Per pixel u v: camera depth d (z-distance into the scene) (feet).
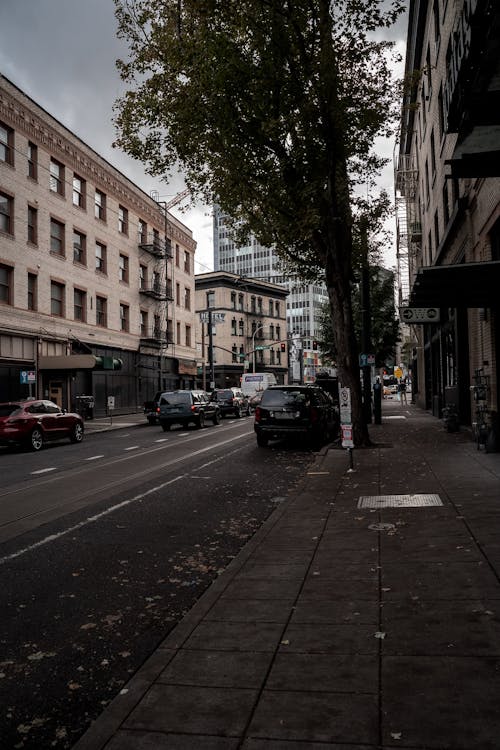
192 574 18.97
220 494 33.30
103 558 21.01
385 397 241.55
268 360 263.29
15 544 23.20
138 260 136.87
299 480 37.42
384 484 32.14
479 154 26.66
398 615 13.79
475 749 8.59
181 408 87.45
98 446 66.28
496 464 36.35
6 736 10.09
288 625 13.60
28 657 13.16
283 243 55.16
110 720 9.81
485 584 15.43
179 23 45.70
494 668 10.92
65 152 106.22
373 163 50.26
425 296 46.91
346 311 51.13
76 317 110.83
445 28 65.98
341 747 8.80
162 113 49.01
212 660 11.92
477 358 55.26
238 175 48.91
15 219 91.25
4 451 66.03
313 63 44.21
